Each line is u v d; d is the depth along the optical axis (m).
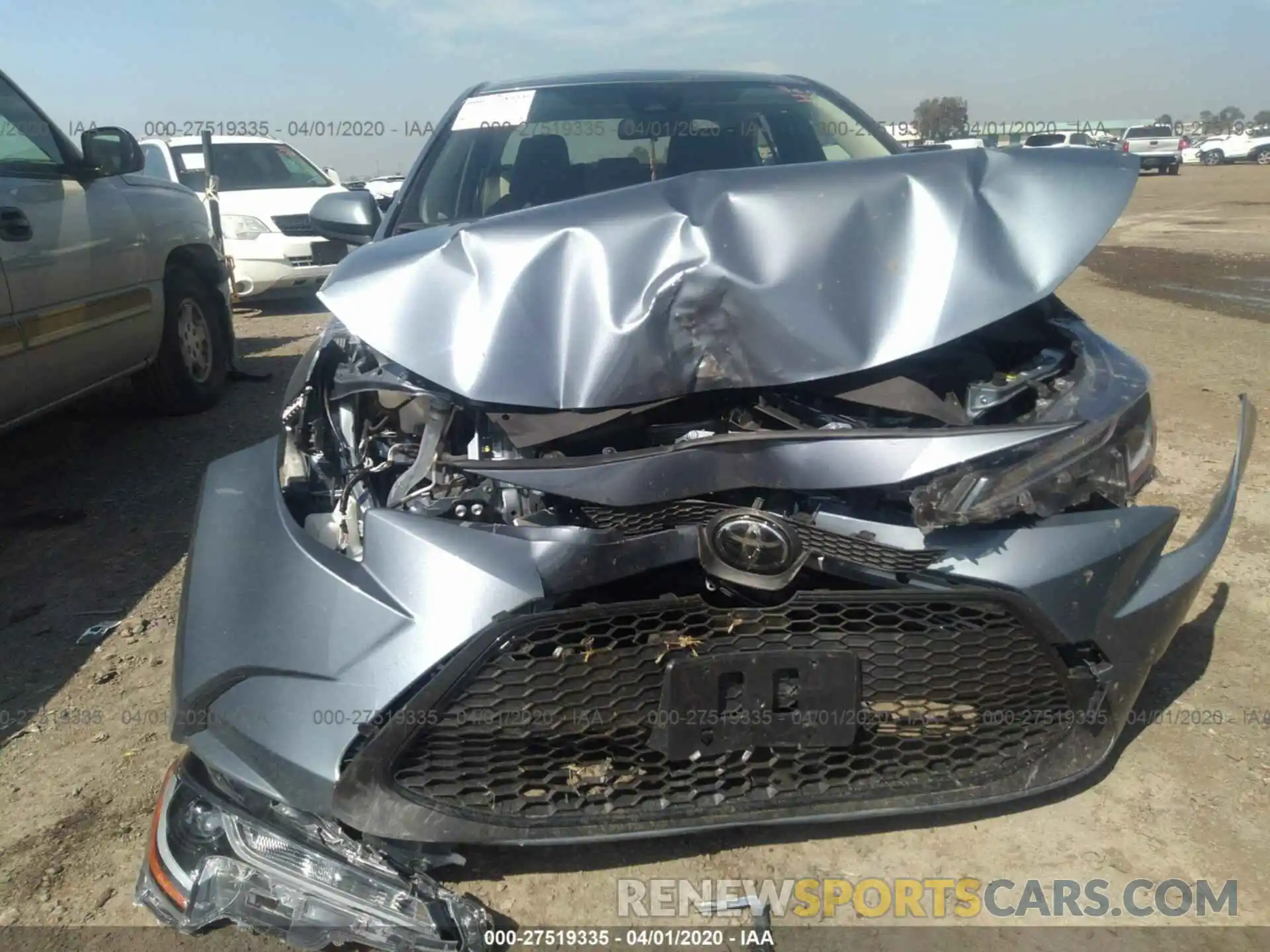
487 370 2.03
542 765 1.95
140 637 3.24
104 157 4.59
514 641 1.85
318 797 1.86
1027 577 1.96
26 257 4.00
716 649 1.92
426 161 3.61
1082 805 2.35
